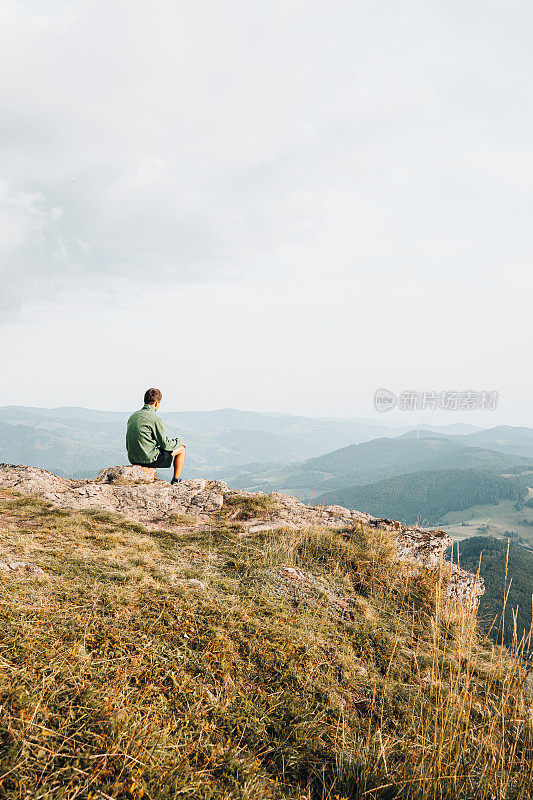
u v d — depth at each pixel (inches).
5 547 210.2
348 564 307.6
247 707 142.7
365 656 206.2
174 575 214.2
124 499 393.4
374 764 137.9
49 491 381.7
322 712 154.8
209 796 108.3
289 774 130.3
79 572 190.2
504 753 164.6
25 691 114.3
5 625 136.9
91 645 141.2
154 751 112.0
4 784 93.3
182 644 156.9
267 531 338.0
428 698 186.4
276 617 201.6
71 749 105.1
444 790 136.7
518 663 186.7
